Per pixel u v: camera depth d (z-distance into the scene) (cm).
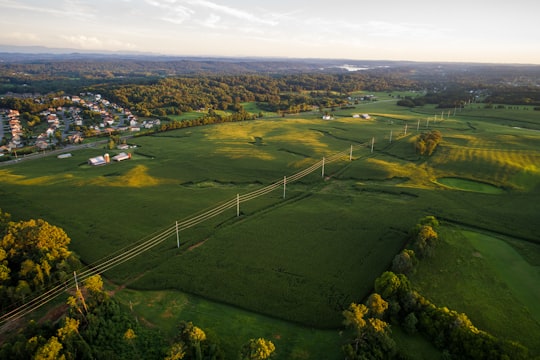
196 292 5375
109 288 5494
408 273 5656
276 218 7906
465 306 5000
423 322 4444
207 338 4231
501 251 6425
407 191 9469
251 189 9981
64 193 9569
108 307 4884
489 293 5288
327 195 9394
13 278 5281
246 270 5953
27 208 8512
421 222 7119
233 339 4491
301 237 7050
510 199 8838
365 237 7019
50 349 3772
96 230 7381
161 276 5769
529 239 6781
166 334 4562
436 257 6191
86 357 4081
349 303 5131
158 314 4941
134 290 5453
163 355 4209
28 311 4966
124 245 6781
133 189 9925
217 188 10100
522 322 4697
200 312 4984
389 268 5988
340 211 8244
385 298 4825
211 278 5722
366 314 4594
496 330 4556
